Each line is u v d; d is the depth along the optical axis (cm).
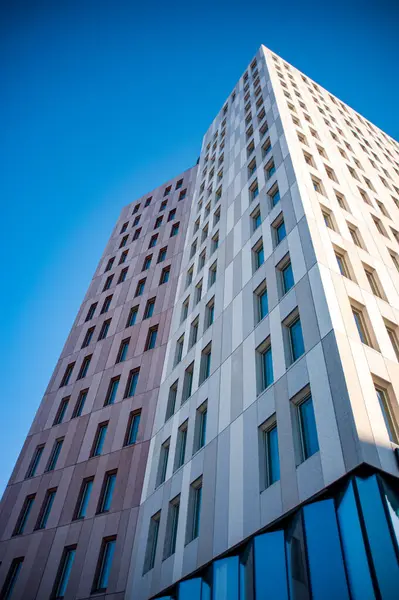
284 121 3722
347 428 1463
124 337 4153
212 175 4847
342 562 1263
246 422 2022
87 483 3122
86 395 3847
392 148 5578
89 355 4266
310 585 1297
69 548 2775
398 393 1692
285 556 1448
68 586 2539
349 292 2058
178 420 2739
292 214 2614
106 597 2347
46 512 3125
